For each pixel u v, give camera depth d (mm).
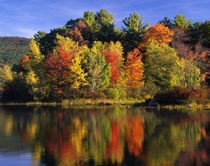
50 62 53469
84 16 95375
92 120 21078
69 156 9781
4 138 13766
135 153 10086
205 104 34625
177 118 21031
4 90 68125
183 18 77188
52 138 13539
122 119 21250
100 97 49469
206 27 64125
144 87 52438
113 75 53844
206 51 49969
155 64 52188
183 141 12125
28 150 10906
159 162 8789
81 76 49594
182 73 43469
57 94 53688
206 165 8414
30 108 38531
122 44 71938
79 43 74812
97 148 11062
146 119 20875
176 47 57219
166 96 36875
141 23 75938
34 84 54406
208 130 15031
